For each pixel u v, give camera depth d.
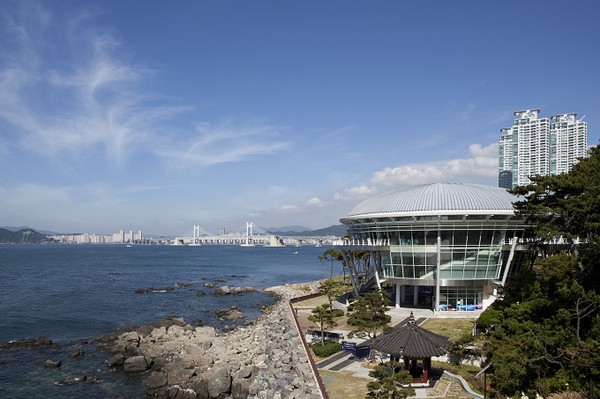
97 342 73.81
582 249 49.16
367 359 54.03
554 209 52.69
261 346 66.31
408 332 43.72
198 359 59.69
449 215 75.44
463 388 43.00
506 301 56.75
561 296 44.44
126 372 58.78
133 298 123.62
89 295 125.62
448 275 77.94
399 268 81.75
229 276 197.88
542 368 41.31
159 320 92.81
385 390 38.81
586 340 41.03
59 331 82.81
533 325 44.09
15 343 71.38
